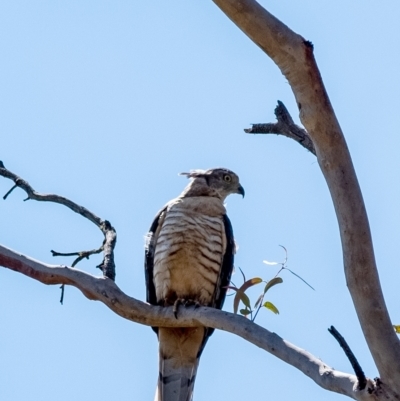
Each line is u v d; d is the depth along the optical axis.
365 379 8.13
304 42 8.99
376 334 8.49
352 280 8.70
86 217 12.84
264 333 9.58
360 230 8.77
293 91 9.13
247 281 10.77
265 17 9.00
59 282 11.51
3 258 11.38
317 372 8.68
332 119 8.97
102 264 12.09
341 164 8.95
